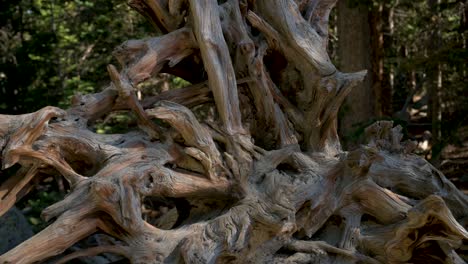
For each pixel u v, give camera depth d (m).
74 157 5.47
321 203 5.55
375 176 5.98
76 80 14.10
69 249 5.97
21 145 5.13
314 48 6.03
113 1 15.01
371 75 14.81
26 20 14.01
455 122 12.26
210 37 5.67
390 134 6.23
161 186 5.34
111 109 5.86
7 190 5.42
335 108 6.05
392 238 5.35
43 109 5.27
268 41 6.12
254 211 5.22
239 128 5.76
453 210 6.20
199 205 5.78
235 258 5.16
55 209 5.04
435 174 6.25
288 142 6.11
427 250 5.38
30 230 6.96
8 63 11.43
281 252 5.45
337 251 5.43
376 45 14.91
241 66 6.06
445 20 15.24
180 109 5.44
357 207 5.70
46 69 12.59
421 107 23.62
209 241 5.09
